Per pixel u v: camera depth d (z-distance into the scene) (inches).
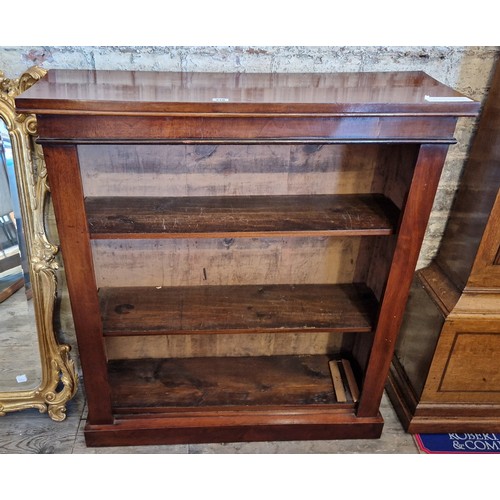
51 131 48.6
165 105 47.1
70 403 78.7
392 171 62.6
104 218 57.7
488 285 67.1
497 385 72.8
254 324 65.3
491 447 74.2
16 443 71.9
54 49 58.9
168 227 56.3
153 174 62.9
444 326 67.4
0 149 60.0
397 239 58.6
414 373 76.2
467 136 68.1
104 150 60.4
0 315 69.2
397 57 63.2
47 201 64.9
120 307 67.5
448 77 65.0
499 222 61.9
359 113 49.0
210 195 65.2
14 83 57.0
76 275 57.9
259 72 62.6
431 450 73.4
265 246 70.8
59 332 75.4
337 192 66.4
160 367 78.6
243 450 72.6
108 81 54.9
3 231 64.4
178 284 73.0
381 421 73.3
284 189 65.7
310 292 72.5
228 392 74.5
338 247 71.6
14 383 73.6
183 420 71.7
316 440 74.5
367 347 72.0
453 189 72.1
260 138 50.4
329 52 62.2
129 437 71.4
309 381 77.2
